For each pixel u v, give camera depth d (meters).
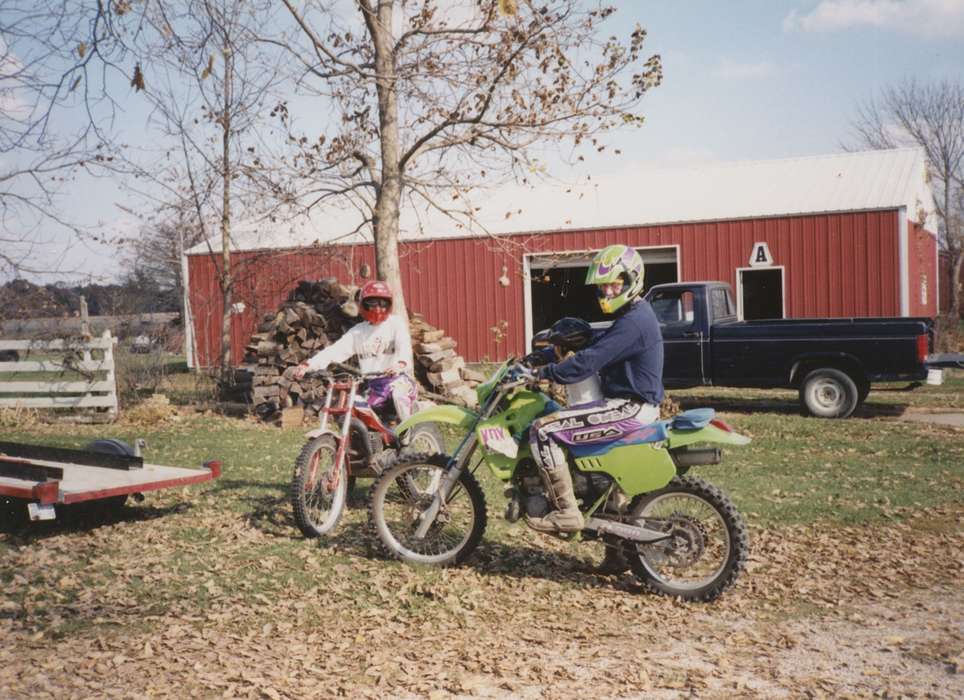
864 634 4.43
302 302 14.00
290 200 13.27
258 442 10.84
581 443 4.95
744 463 9.20
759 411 13.85
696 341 13.51
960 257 33.69
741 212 20.16
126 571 5.39
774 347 13.07
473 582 5.28
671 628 4.54
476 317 22.47
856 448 10.01
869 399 14.95
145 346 16.31
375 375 6.62
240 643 4.26
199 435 11.57
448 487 5.50
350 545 5.98
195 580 5.23
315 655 4.12
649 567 5.09
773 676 3.89
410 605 4.82
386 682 3.81
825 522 6.72
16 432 12.01
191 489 7.83
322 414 6.30
